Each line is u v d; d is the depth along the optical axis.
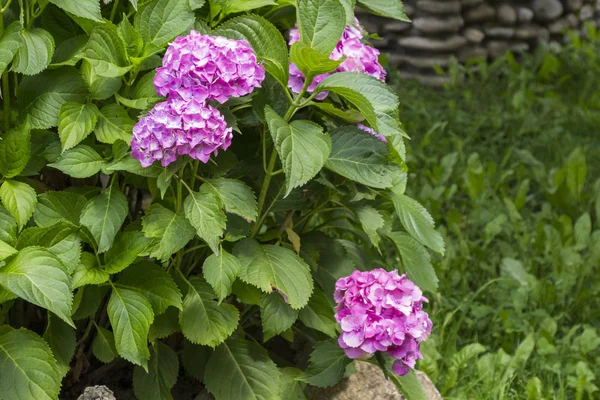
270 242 2.84
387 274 2.65
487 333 3.42
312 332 2.96
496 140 5.27
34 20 2.73
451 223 3.95
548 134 5.31
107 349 2.66
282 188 2.74
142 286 2.64
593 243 3.84
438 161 4.92
